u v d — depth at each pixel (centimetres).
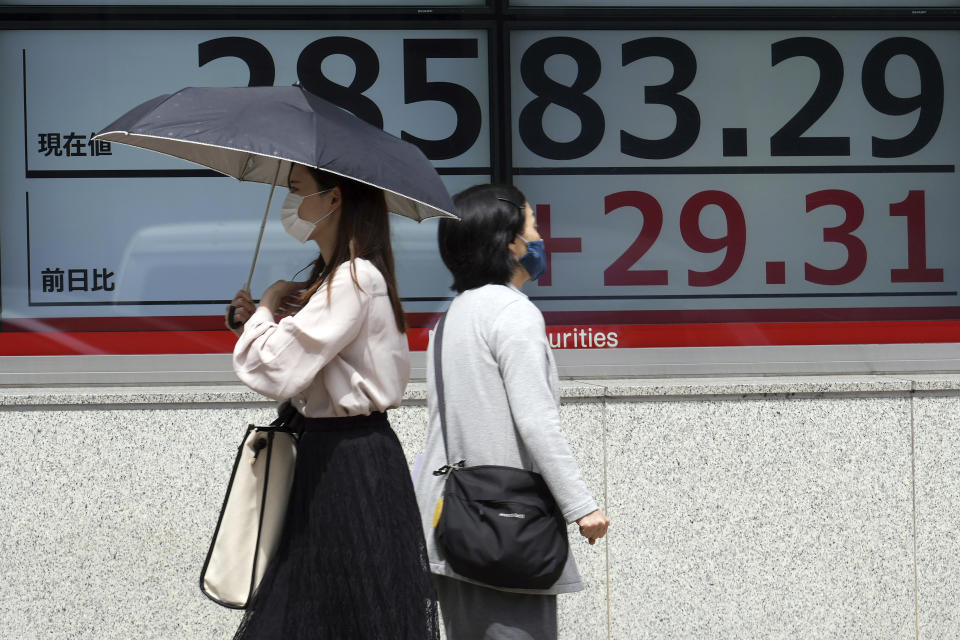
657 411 1126
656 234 1238
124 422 1093
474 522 658
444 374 694
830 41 1253
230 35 1207
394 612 648
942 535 1149
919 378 1170
